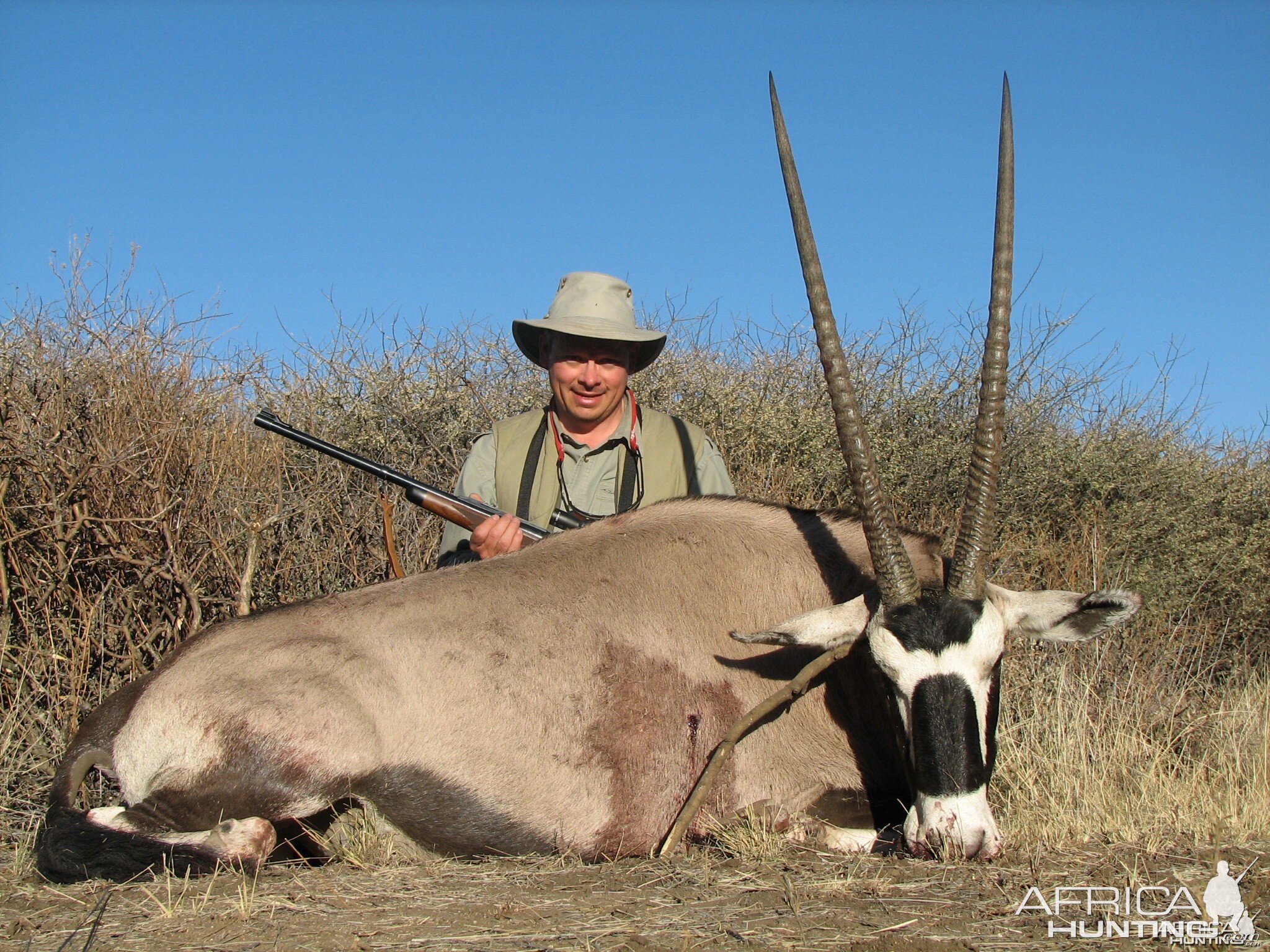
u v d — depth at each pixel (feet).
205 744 13.34
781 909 11.09
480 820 13.67
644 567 14.87
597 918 10.81
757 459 29.09
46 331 20.88
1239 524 29.68
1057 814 14.69
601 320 17.66
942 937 10.27
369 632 13.97
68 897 11.87
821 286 13.62
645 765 13.99
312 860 13.71
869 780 14.51
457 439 27.37
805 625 13.69
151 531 18.75
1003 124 13.71
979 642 12.85
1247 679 23.86
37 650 17.43
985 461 13.14
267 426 17.20
